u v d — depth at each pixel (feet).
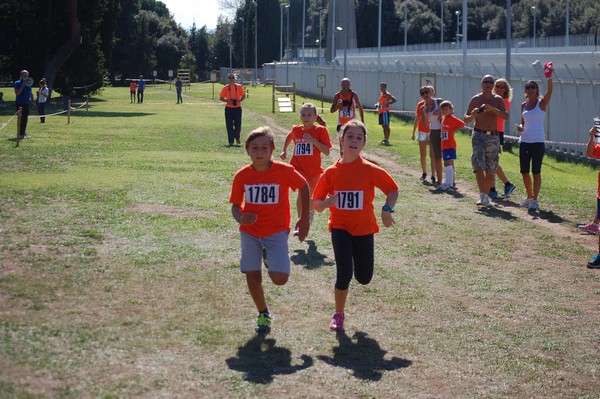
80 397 18.26
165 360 21.11
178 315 24.99
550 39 152.87
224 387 19.60
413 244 37.96
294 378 20.52
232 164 65.00
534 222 44.60
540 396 20.56
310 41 447.83
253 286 23.99
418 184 58.13
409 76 150.92
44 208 41.24
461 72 128.88
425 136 59.88
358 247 25.20
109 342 22.09
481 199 49.11
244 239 23.99
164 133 96.99
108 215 40.27
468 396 20.22
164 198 46.37
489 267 34.14
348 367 21.67
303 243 37.04
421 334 24.91
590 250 37.96
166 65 401.29
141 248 33.58
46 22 171.63
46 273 28.60
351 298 28.37
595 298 29.99
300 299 27.81
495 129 48.88
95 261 30.86
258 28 417.69
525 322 26.71
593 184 61.00
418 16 332.80
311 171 39.42
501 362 22.85
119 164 62.64
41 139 83.05
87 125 108.68
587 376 22.13
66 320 23.68
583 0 283.59
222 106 173.27
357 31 330.95
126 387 19.08
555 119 88.84
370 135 99.60
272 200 23.77
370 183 24.94
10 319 23.32
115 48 314.14
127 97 222.28
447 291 30.04
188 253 33.14
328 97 224.53
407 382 20.84
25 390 18.34
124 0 313.94
